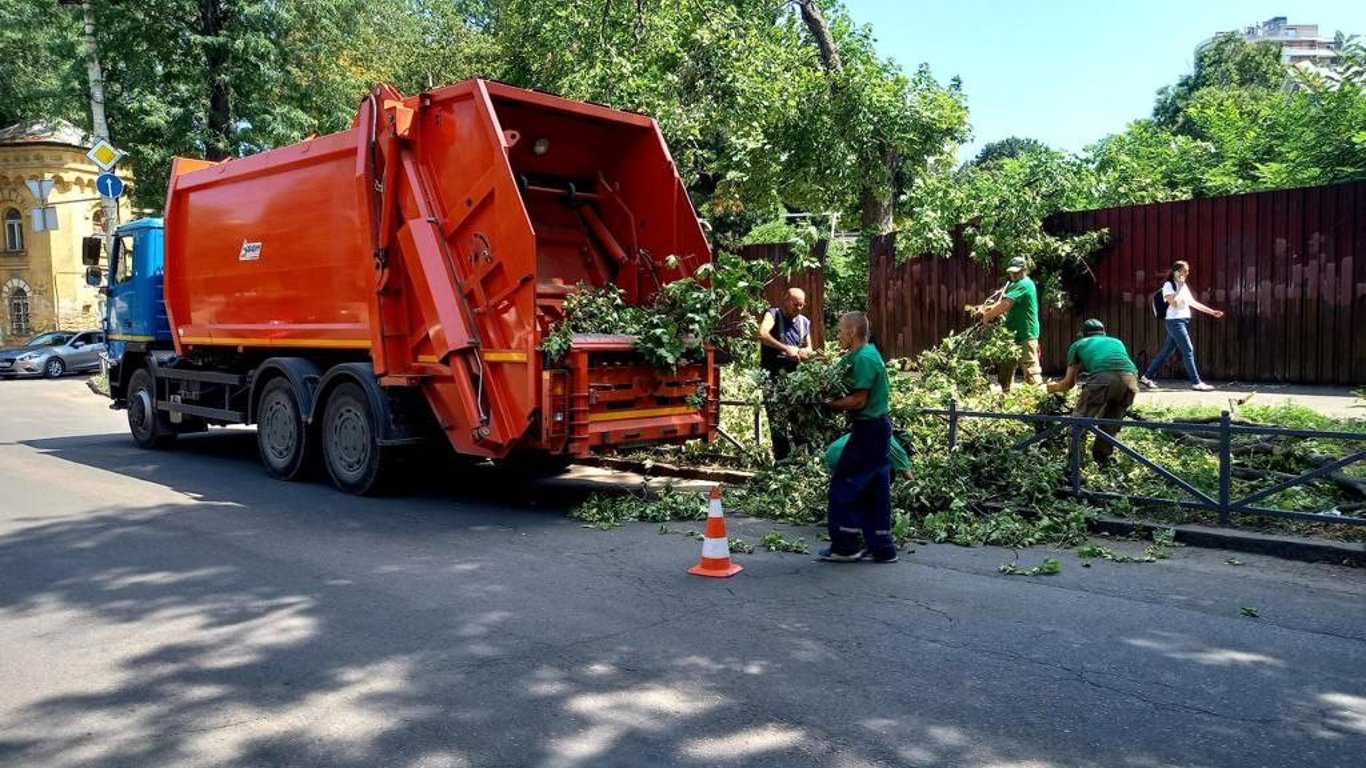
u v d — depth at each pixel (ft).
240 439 46.78
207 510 28.68
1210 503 23.81
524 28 76.69
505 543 24.40
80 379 97.40
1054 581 20.54
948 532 24.73
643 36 63.31
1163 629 17.28
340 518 27.55
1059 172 51.55
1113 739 12.87
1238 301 43.32
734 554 23.09
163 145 81.41
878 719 13.55
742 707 13.98
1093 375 28.09
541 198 31.07
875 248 56.59
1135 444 29.30
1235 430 23.29
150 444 42.83
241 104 82.74
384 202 29.07
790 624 17.71
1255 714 13.65
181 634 17.44
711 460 34.32
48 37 107.86
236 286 36.55
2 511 28.48
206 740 13.08
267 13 80.74
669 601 19.20
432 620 18.08
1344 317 40.34
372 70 107.76
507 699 14.34
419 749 12.73
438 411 29.07
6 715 13.99
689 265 30.83
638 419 28.25
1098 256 47.62
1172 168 66.39
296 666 15.78
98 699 14.53
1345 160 54.44
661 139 31.19
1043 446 28.68
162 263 42.75
